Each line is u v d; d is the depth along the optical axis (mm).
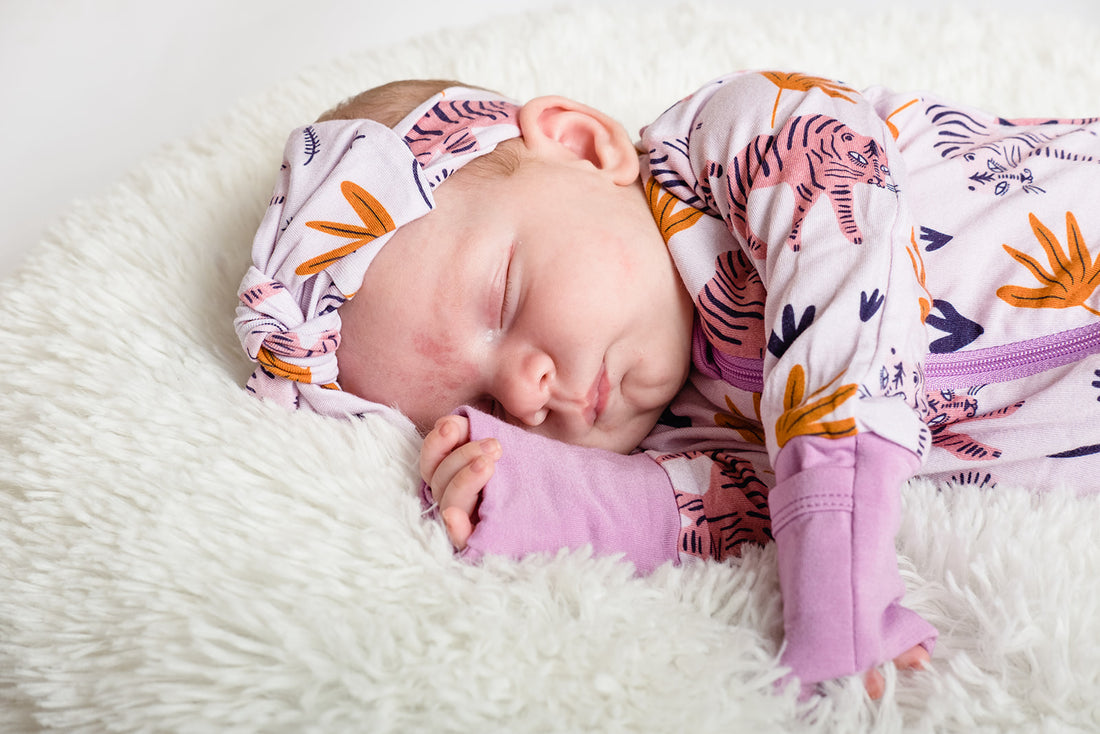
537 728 845
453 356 1161
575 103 1313
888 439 920
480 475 1021
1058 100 1857
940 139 1349
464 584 959
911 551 1049
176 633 936
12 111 2449
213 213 1511
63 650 976
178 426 1140
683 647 901
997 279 1181
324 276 1152
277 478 1067
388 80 1866
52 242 1487
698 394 1305
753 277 1184
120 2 2527
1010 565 981
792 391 972
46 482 1102
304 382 1174
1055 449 1136
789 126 1174
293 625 914
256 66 2529
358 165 1178
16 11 2518
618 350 1178
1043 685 875
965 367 1157
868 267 1020
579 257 1158
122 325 1304
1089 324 1143
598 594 936
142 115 2461
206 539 1006
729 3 2453
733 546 1086
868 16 2104
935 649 948
